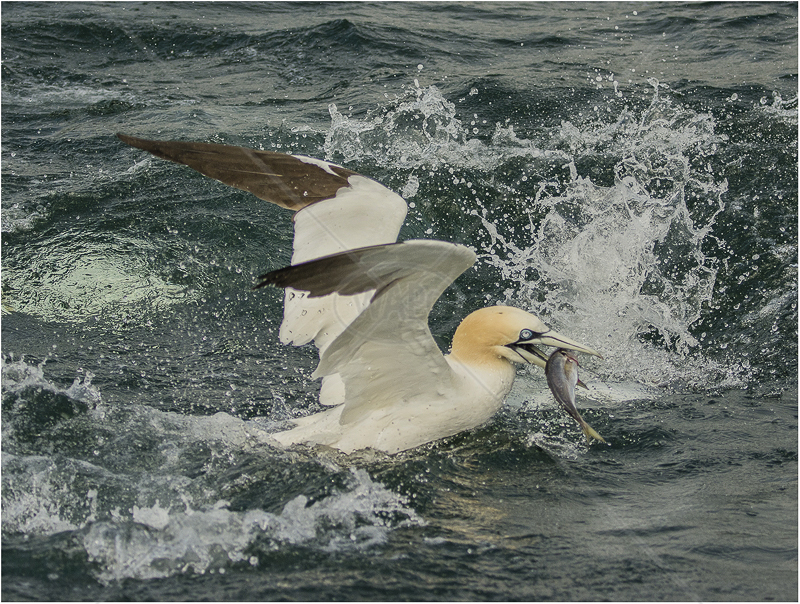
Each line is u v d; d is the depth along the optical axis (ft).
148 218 37.63
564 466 22.98
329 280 17.81
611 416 25.98
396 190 38.81
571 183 39.22
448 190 38.91
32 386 25.31
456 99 47.73
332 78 53.31
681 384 28.73
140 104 49.93
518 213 37.86
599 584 17.66
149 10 66.69
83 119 48.08
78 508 20.13
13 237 36.09
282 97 50.47
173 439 23.39
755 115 43.86
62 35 61.21
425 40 59.31
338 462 22.66
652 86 48.70
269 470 22.03
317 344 23.27
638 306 33.22
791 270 34.17
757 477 22.30
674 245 35.73
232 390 27.32
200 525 19.47
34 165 42.24
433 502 20.93
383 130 44.06
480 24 64.03
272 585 17.57
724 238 35.91
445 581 17.76
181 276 34.47
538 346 24.59
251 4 68.80
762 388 28.25
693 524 19.99
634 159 40.57
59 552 18.38
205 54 58.90
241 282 34.45
